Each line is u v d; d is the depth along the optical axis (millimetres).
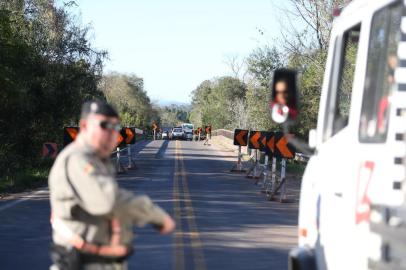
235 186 56156
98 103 9062
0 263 22188
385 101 8938
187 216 35594
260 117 90938
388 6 9211
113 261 8992
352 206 9531
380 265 8234
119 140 68750
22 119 70000
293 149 44719
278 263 23125
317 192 11727
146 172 71000
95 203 8562
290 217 36469
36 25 72500
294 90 11281
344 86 11961
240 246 26547
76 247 8875
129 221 9117
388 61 8992
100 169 8781
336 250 10250
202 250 25422
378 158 8781
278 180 49562
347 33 11602
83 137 9047
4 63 57875
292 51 74375
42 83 72750
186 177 64938
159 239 27641
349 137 10227
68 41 76375
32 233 28625
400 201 7957
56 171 8852
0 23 57438
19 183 51750
